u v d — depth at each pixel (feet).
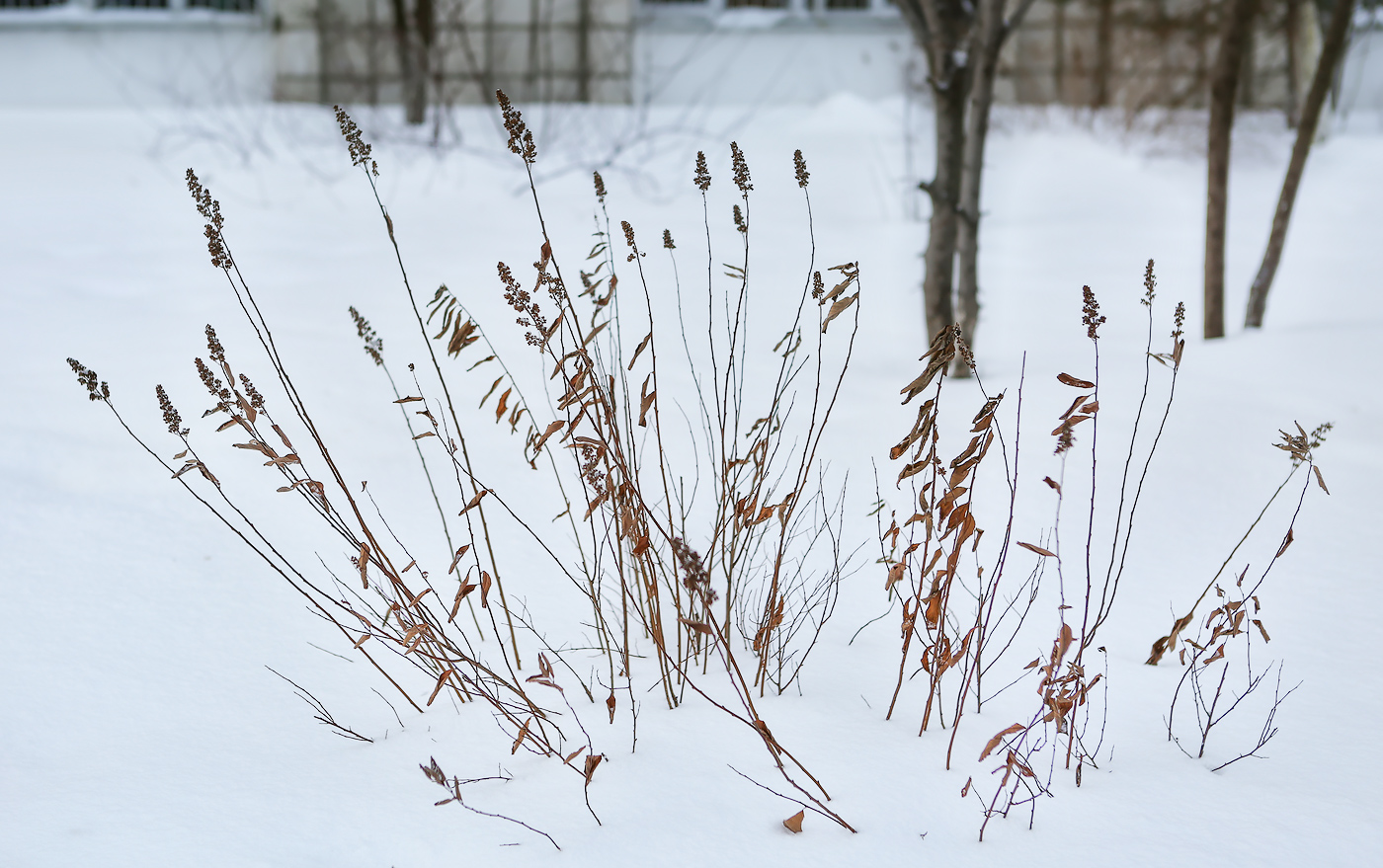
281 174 33.27
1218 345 15.84
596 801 5.88
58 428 11.53
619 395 12.32
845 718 6.65
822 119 42.04
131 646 7.64
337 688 7.22
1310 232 27.14
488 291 19.15
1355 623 7.95
